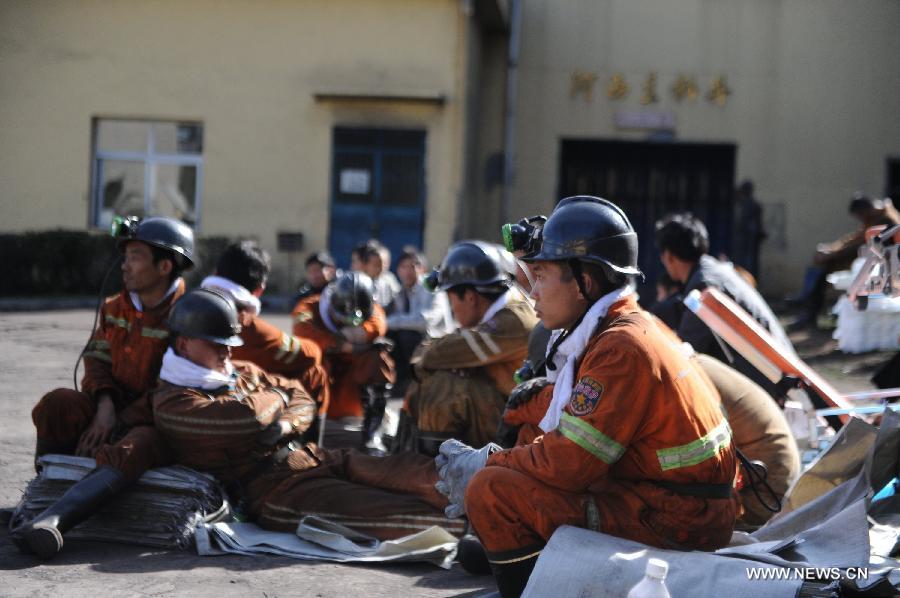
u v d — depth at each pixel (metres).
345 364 5.82
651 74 18.84
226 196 17.06
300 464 4.21
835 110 18.59
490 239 19.14
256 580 3.49
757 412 3.97
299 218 16.97
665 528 2.89
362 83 16.84
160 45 17.06
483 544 3.00
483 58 19.06
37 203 17.23
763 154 18.77
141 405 4.29
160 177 17.30
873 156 18.55
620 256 3.00
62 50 17.14
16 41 17.12
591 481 2.84
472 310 4.52
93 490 3.75
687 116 18.84
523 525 2.93
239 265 4.75
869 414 5.09
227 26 16.97
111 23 17.05
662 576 2.51
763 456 3.94
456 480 3.26
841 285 7.48
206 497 3.94
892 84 18.45
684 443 2.86
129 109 17.11
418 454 4.25
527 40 18.98
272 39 16.95
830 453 3.70
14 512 4.00
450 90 16.70
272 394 4.22
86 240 15.41
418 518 3.98
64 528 3.67
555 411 3.02
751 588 2.68
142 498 3.90
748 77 18.75
